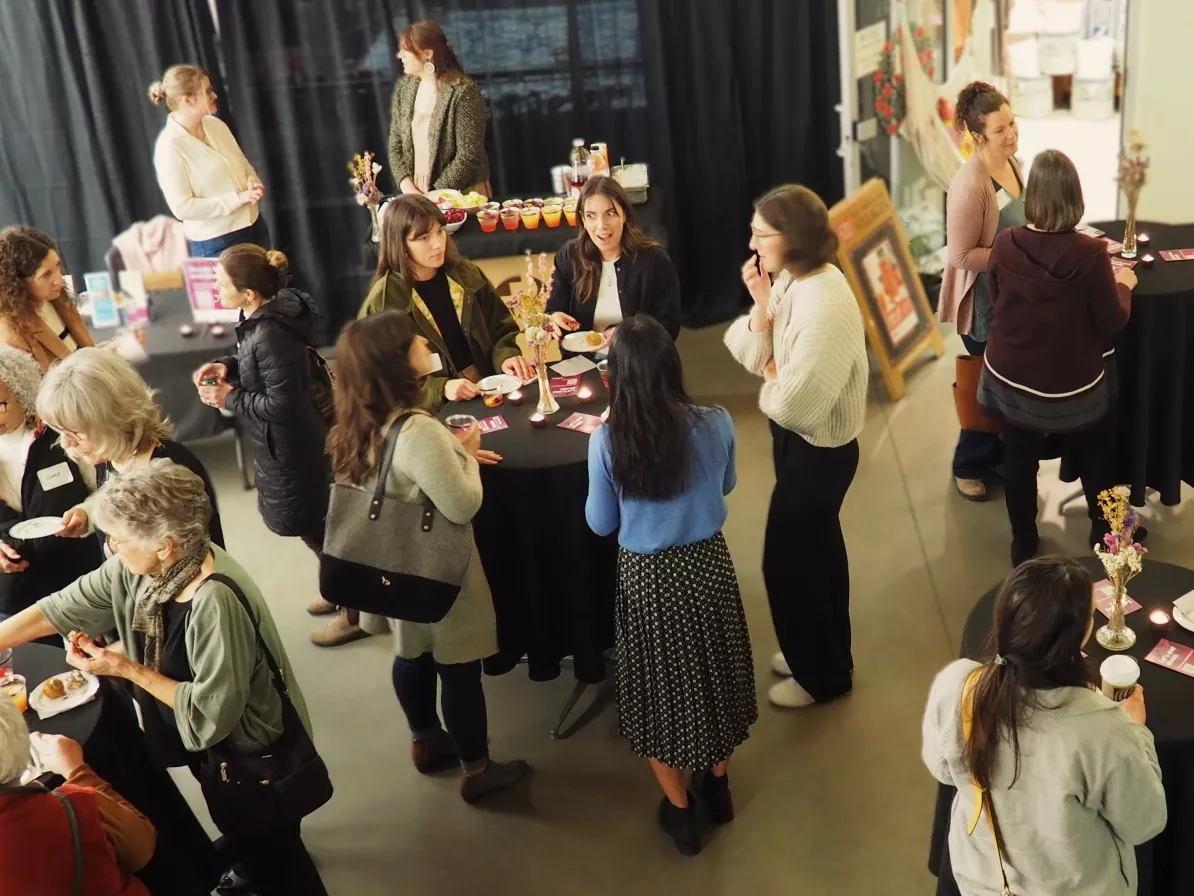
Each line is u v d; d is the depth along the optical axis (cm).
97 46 614
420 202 365
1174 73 558
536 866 323
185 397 501
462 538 294
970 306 439
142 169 645
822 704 371
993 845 213
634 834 330
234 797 257
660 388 275
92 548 334
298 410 373
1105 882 205
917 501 474
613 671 391
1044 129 884
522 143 638
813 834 324
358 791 355
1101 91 879
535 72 623
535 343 352
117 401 280
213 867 293
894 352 557
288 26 616
